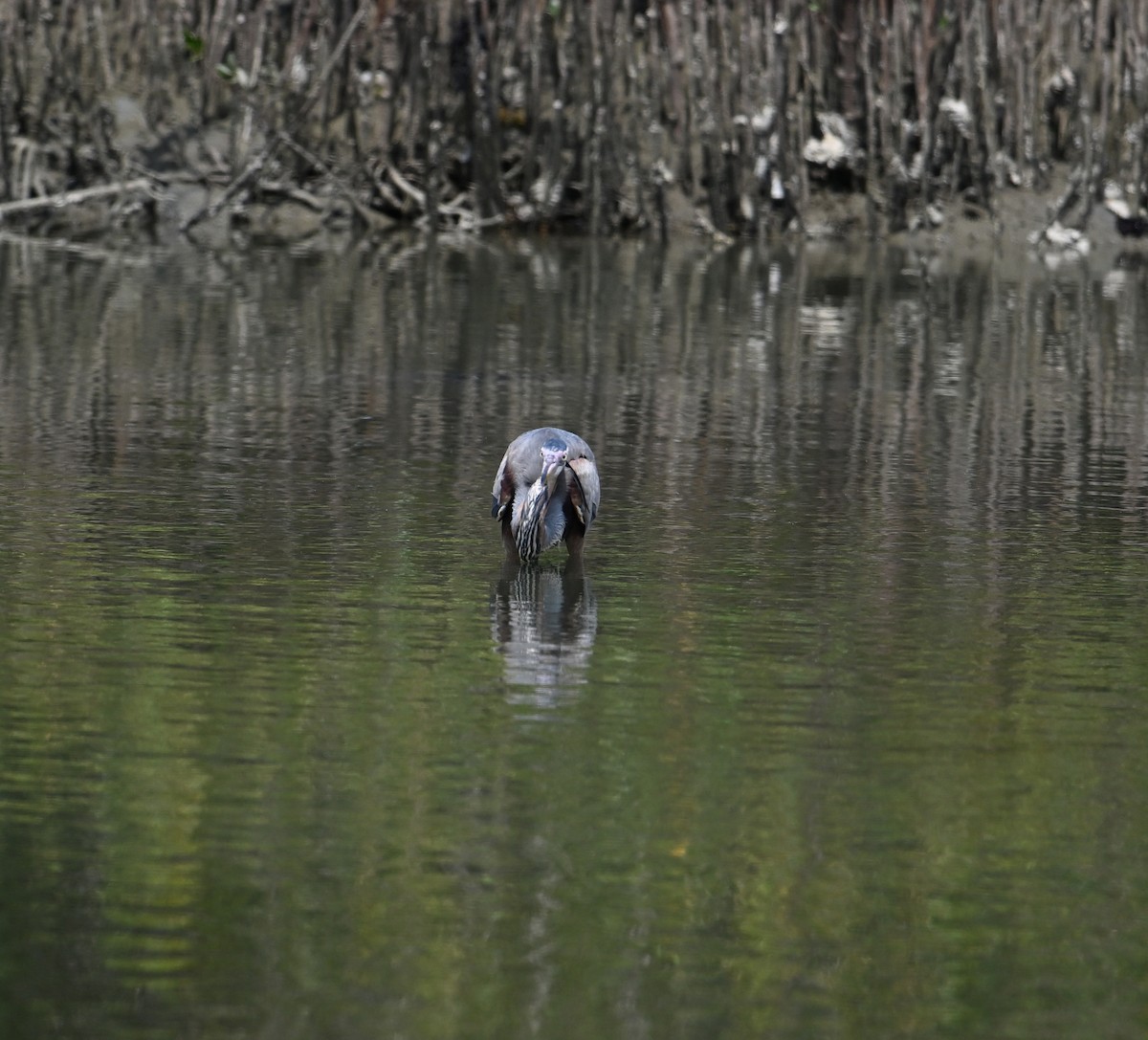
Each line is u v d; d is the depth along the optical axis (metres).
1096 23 38.72
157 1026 7.18
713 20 38.78
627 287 30.86
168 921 7.94
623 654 11.43
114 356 22.23
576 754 9.76
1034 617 12.46
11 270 30.03
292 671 10.95
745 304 29.23
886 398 21.05
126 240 35.03
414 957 7.71
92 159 38.22
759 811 9.10
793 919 8.08
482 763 9.61
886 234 39.69
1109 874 8.53
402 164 39.19
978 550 14.28
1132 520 15.41
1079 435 19.11
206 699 10.43
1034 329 27.19
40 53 38.38
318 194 38.88
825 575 13.42
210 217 37.41
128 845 8.59
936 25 39.31
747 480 16.58
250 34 38.12
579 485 13.34
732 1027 7.27
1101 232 39.16
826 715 10.43
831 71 39.84
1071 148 39.81
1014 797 9.34
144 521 14.45
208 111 38.88
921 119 39.28
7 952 7.66
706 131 38.41
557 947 7.81
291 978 7.54
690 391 21.12
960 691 10.89
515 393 20.69
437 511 15.08
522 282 31.05
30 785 9.20
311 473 16.38
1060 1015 7.42
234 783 9.29
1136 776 9.63
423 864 8.48
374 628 11.85
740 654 11.48
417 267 32.62
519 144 39.47
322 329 25.03
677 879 8.39
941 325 27.39
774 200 39.28
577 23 38.16
